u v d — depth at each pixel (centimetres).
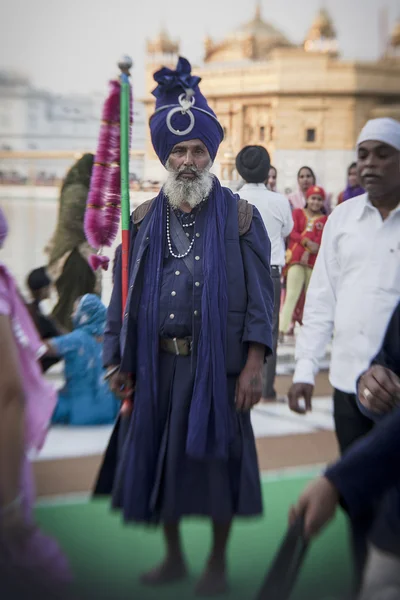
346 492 205
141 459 367
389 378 266
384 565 211
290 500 477
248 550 415
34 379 289
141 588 371
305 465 532
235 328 366
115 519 445
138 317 371
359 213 391
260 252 373
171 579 379
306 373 400
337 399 390
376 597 208
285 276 906
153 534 429
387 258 381
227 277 367
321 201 868
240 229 375
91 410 603
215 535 373
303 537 206
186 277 367
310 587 371
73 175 734
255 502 368
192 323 364
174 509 364
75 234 728
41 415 289
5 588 257
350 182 949
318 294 402
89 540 418
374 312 380
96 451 548
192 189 372
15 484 249
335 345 390
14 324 280
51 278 727
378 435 207
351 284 388
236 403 367
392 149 378
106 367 387
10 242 1513
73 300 733
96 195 583
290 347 874
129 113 501
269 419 633
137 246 381
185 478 366
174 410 366
